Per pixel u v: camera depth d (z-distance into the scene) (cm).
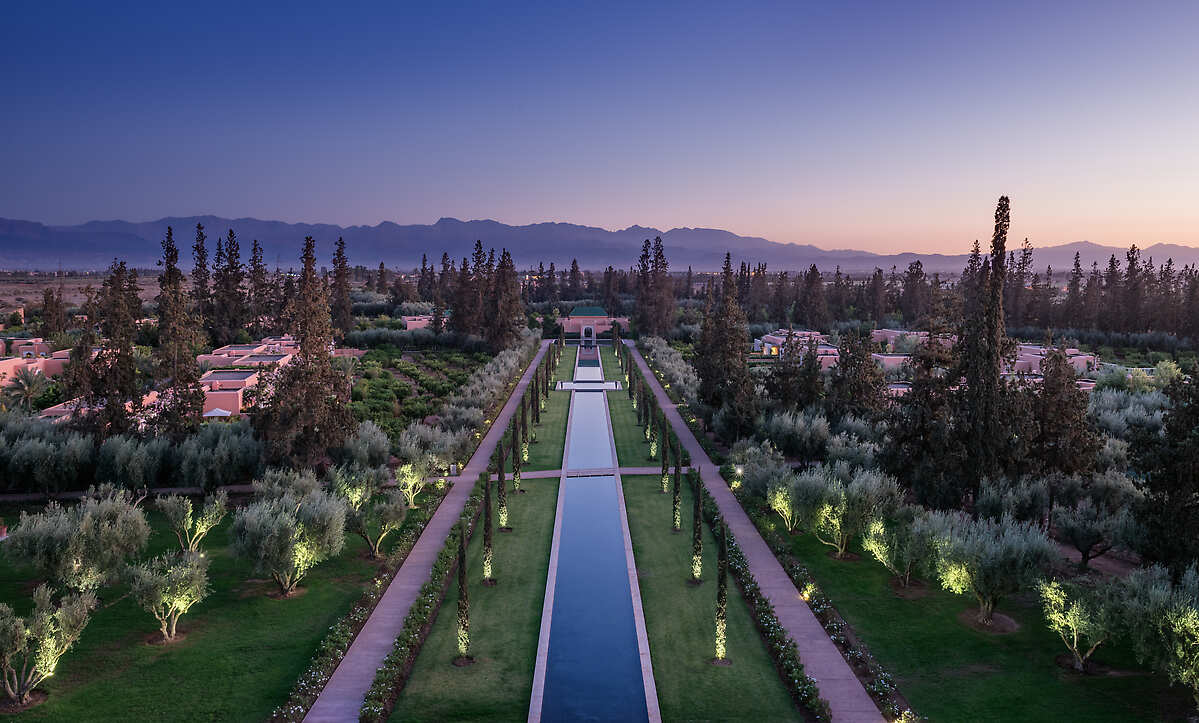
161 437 5306
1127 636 2980
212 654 2844
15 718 2380
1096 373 9375
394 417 7356
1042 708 2472
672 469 5778
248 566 3741
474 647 2967
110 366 5375
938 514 3500
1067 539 3644
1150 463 3081
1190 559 2905
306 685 2572
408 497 4672
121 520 3316
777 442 5703
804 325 17525
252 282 14362
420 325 15325
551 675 2798
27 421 5466
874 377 6169
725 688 2658
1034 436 4216
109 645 2891
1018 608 3269
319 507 3519
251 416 5141
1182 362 12012
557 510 4812
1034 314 16362
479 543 4175
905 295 19250
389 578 3591
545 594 3500
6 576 3534
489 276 14188
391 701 2536
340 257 14312
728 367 6650
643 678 2719
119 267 7188
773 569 3738
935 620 3164
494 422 7569
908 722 2364
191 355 5747
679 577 3716
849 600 3372
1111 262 17562
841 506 3744
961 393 4353
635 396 8769
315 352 5084
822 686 2642
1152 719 2375
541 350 14738
